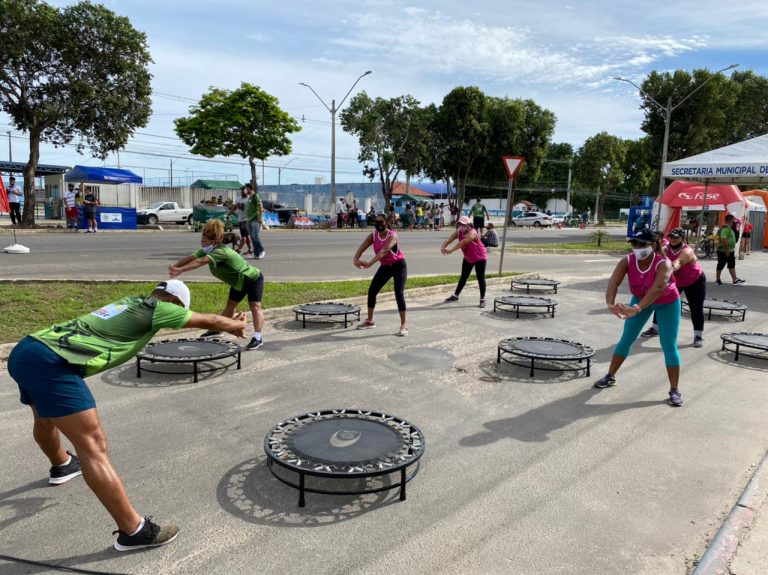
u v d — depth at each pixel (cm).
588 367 594
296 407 488
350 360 631
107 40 2239
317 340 712
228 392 521
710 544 300
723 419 487
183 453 398
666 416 491
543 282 1132
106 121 2345
